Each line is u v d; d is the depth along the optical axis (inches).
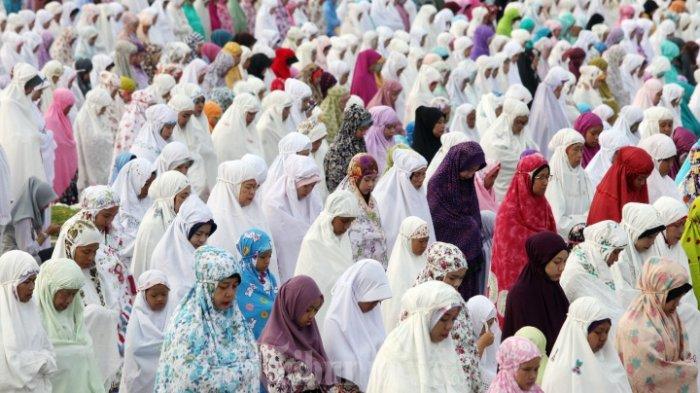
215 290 467.5
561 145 711.7
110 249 574.9
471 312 539.5
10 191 767.7
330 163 770.2
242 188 638.5
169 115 828.6
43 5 1365.7
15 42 1179.9
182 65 1125.1
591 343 484.4
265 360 486.3
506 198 646.5
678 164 876.6
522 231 638.5
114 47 1216.2
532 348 441.4
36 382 489.7
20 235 767.1
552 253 528.7
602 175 793.6
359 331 499.8
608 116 1006.4
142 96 906.7
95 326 541.0
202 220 584.7
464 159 664.4
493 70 1144.2
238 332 475.2
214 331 468.4
